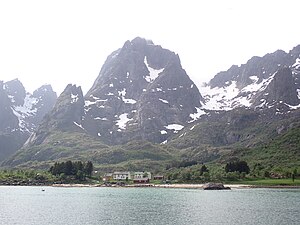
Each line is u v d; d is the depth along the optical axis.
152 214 130.25
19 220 118.44
